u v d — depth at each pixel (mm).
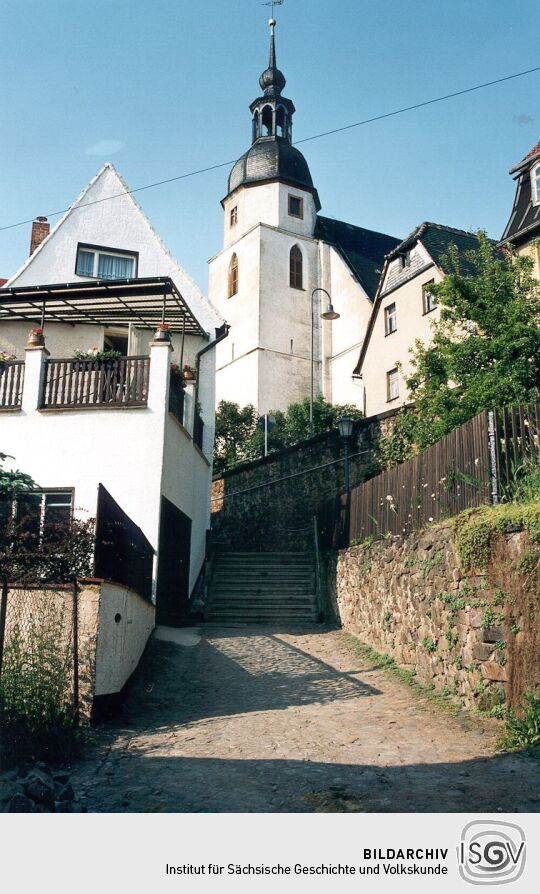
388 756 6918
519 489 8719
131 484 13391
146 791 5961
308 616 16312
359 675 10938
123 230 19438
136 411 13703
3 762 6543
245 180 44094
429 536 10570
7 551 8703
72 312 16688
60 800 5453
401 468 12492
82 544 8875
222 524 25609
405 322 29531
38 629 8203
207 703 9578
